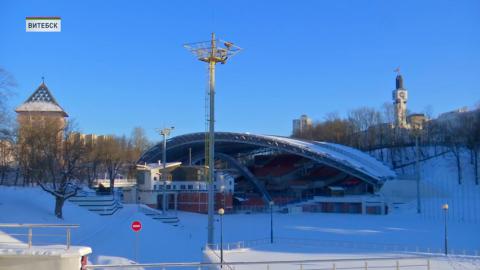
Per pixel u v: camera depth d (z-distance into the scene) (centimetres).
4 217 4819
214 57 6134
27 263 1062
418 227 7106
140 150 15050
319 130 17538
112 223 5794
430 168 13238
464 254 4262
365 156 13288
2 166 7769
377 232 6481
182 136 12425
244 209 11431
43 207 5762
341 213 10512
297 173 14288
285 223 8138
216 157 14925
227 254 4284
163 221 6938
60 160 6475
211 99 6150
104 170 12544
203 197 10775
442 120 15500
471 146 12075
